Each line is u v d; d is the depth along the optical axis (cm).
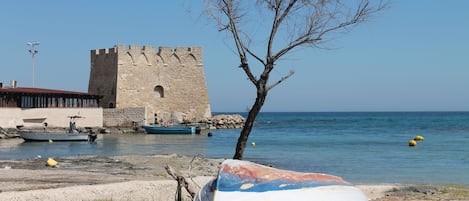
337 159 4188
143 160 3578
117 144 6041
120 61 8781
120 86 8762
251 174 1127
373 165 3759
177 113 9306
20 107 7075
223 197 1031
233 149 5325
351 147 5503
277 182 1088
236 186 1068
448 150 5094
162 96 9231
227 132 8612
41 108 7200
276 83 1928
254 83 1917
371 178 3038
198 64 9550
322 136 7688
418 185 2517
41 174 2517
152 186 1817
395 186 2344
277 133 8675
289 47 1912
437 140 6662
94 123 7838
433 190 2366
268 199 1030
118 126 8275
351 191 1100
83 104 7862
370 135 7950
